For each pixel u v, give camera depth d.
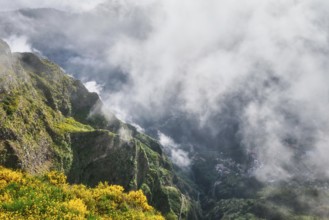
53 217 30.86
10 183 40.16
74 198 40.28
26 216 30.50
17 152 90.81
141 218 44.22
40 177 52.06
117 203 46.88
